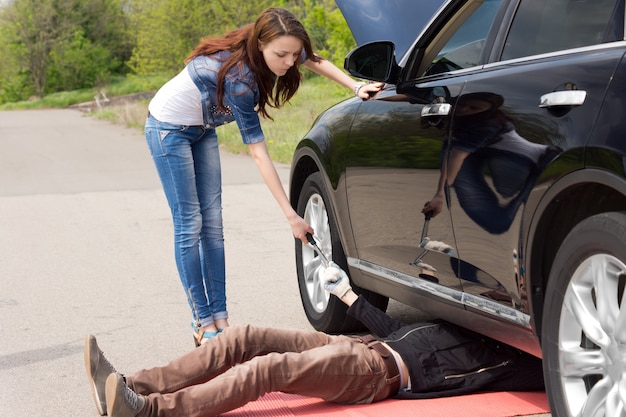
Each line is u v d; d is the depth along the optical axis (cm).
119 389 306
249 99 425
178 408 318
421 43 411
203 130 453
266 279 650
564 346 286
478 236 337
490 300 337
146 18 4319
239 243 806
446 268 364
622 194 260
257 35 415
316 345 358
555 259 289
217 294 465
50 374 433
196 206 454
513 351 367
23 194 1231
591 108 275
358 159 434
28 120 3916
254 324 521
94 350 336
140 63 4419
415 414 338
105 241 827
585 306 277
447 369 359
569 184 278
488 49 358
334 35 1991
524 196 304
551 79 302
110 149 2147
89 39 7725
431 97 378
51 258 749
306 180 509
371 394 349
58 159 1884
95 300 593
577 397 284
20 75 7406
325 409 351
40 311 566
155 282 646
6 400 396
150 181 1377
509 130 316
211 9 4194
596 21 305
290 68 428
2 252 783
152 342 488
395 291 421
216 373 342
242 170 1498
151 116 451
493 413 338
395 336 367
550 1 334
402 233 397
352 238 454
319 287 502
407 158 386
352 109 455
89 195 1198
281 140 1897
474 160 336
